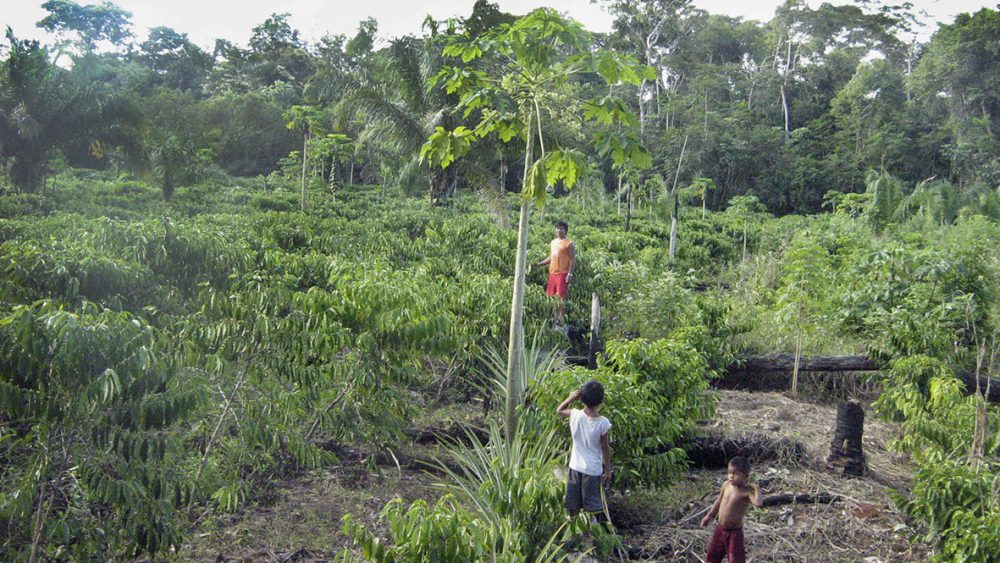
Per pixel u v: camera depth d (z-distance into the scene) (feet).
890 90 200.75
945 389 24.07
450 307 27.40
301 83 193.47
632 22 214.48
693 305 38.22
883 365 32.50
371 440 23.08
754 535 19.85
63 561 14.43
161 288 20.76
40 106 78.38
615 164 21.93
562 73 21.49
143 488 13.78
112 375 11.99
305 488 21.07
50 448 14.19
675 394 21.97
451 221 44.37
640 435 20.15
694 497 22.36
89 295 18.83
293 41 207.00
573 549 17.01
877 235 85.05
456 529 13.15
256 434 17.49
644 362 21.75
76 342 12.26
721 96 221.87
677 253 78.48
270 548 17.74
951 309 33.01
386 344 21.11
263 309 18.94
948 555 16.63
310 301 19.63
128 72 179.22
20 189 77.15
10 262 17.58
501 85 22.17
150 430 15.05
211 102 158.40
